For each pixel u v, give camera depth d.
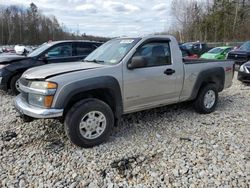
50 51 7.66
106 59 4.50
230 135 4.44
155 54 4.61
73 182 3.12
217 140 4.23
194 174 3.26
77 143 3.86
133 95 4.33
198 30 50.28
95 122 3.95
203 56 17.33
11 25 72.25
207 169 3.36
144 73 4.39
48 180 3.15
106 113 4.02
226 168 3.38
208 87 5.50
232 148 3.94
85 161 3.57
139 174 3.27
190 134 4.48
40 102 3.73
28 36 75.12
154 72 4.52
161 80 4.64
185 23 55.38
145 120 5.17
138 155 3.74
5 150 3.88
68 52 7.93
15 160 3.60
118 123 4.52
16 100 4.30
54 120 4.95
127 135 4.43
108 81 3.98
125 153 3.79
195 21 52.81
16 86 7.27
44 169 3.38
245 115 5.55
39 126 4.77
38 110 3.67
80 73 3.84
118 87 4.11
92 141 3.94
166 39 4.77
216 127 4.82
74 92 3.71
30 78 3.86
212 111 5.70
